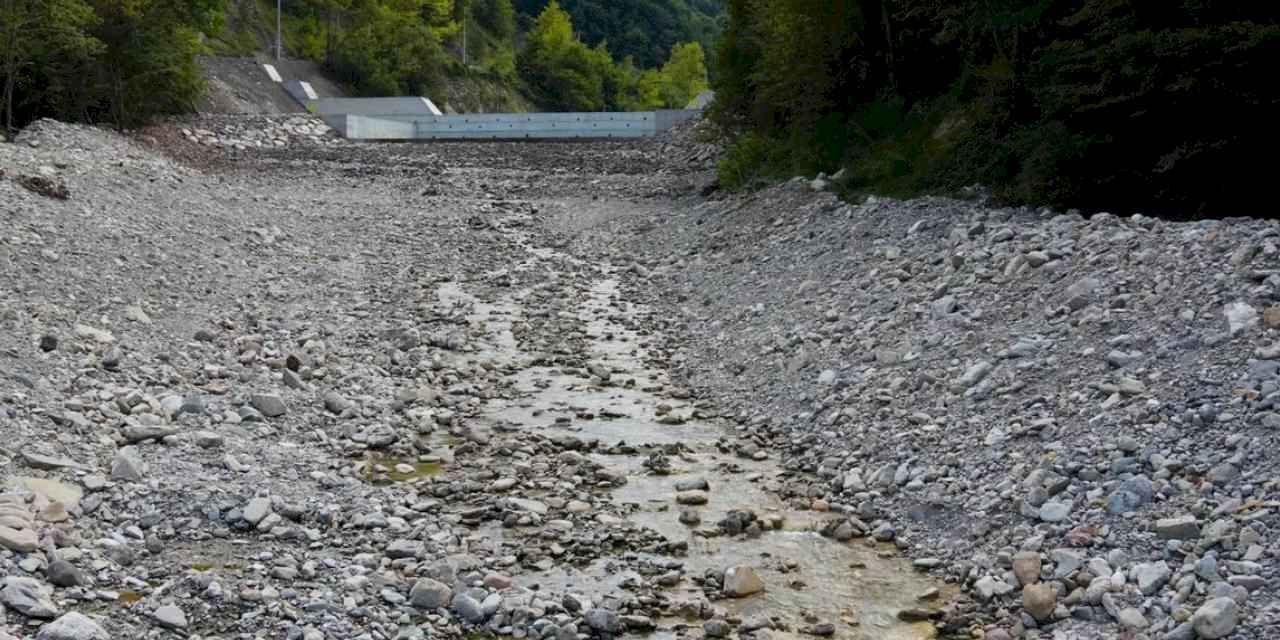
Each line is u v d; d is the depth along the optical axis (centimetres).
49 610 635
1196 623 630
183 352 1227
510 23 13312
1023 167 1698
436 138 5131
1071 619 684
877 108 2464
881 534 841
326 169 3722
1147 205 1541
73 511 776
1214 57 1384
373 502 873
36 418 927
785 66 2634
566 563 784
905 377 1119
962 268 1379
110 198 2053
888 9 2500
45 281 1377
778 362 1304
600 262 2159
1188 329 995
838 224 1853
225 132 4509
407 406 1180
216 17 6388
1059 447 880
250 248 1923
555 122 5234
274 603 675
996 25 1898
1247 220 1237
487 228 2536
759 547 823
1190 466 800
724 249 2058
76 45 3622
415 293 1769
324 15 9081
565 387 1289
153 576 708
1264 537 702
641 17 16288
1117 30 1519
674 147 4241
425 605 696
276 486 882
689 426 1142
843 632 687
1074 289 1158
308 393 1163
